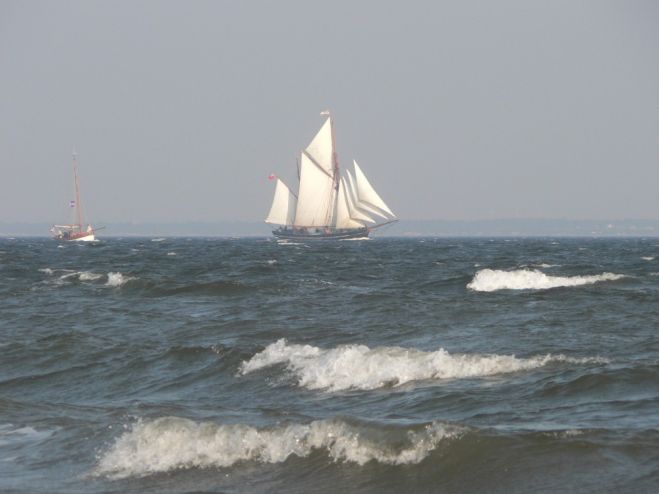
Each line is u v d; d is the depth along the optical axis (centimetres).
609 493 3528
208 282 16388
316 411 5362
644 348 7556
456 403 5262
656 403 5059
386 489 3781
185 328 10144
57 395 6681
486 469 3881
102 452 4509
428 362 6256
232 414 5416
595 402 5156
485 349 7806
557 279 16688
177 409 5619
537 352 7481
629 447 3991
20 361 7938
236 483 3922
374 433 4278
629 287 15725
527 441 4128
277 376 6538
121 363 7581
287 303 13200
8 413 5697
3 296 15312
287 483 3894
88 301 14338
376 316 11006
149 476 4088
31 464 4438
